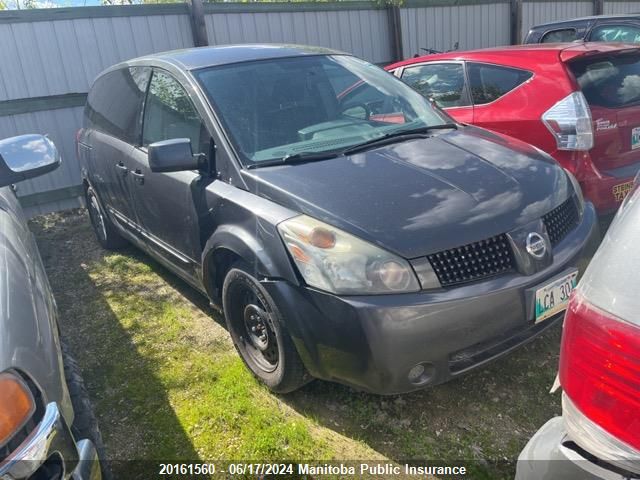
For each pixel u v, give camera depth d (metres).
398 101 3.74
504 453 2.38
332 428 2.62
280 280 2.53
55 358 1.75
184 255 3.46
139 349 3.46
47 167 2.45
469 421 2.58
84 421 2.32
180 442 2.62
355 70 3.85
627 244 1.25
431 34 9.79
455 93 4.84
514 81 4.34
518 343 2.51
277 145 3.09
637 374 1.14
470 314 2.29
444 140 3.23
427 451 2.43
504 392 2.75
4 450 1.35
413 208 2.46
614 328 1.18
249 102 3.27
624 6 13.16
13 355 1.49
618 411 1.18
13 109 6.32
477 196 2.57
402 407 2.71
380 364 2.26
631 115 3.93
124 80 4.36
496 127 4.32
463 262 2.35
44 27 6.35
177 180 3.33
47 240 5.80
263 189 2.75
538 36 7.91
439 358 2.29
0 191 2.94
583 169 3.79
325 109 3.44
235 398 2.88
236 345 3.08
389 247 2.29
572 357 1.29
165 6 7.01
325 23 8.36
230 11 7.45
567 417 1.32
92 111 4.96
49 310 2.00
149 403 2.93
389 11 8.99
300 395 2.86
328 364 2.44
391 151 3.05
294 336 2.49
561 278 2.50
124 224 4.46
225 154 3.02
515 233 2.46
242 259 2.82
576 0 12.18
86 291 4.41
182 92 3.44
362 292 2.28
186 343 3.48
